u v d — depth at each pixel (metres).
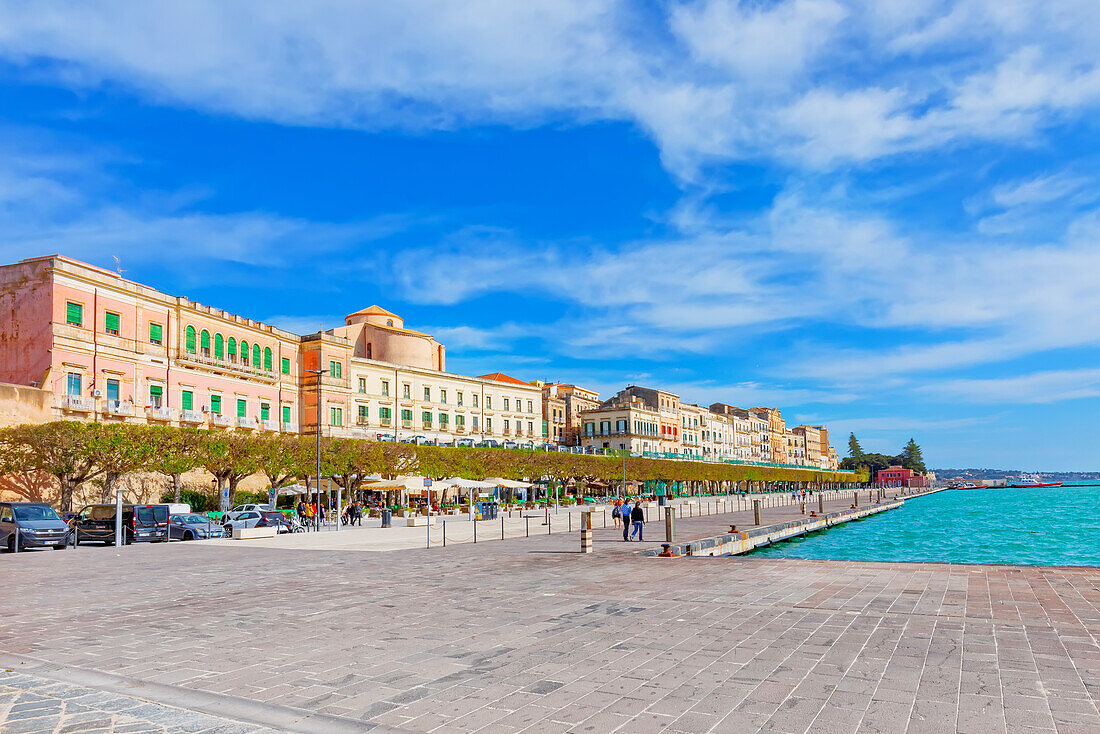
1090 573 16.80
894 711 6.96
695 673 8.46
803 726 6.59
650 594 14.88
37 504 33.28
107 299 56.94
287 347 77.50
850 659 8.98
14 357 53.50
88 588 17.59
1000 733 6.33
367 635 11.10
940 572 17.47
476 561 23.20
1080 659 8.82
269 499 59.00
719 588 15.55
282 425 75.81
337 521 48.69
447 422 98.44
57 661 9.73
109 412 55.84
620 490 108.31
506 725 6.80
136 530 36.50
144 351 59.97
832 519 63.19
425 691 7.95
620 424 133.25
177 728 6.85
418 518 58.38
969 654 9.12
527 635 10.85
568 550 27.08
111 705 7.62
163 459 51.22
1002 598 13.41
